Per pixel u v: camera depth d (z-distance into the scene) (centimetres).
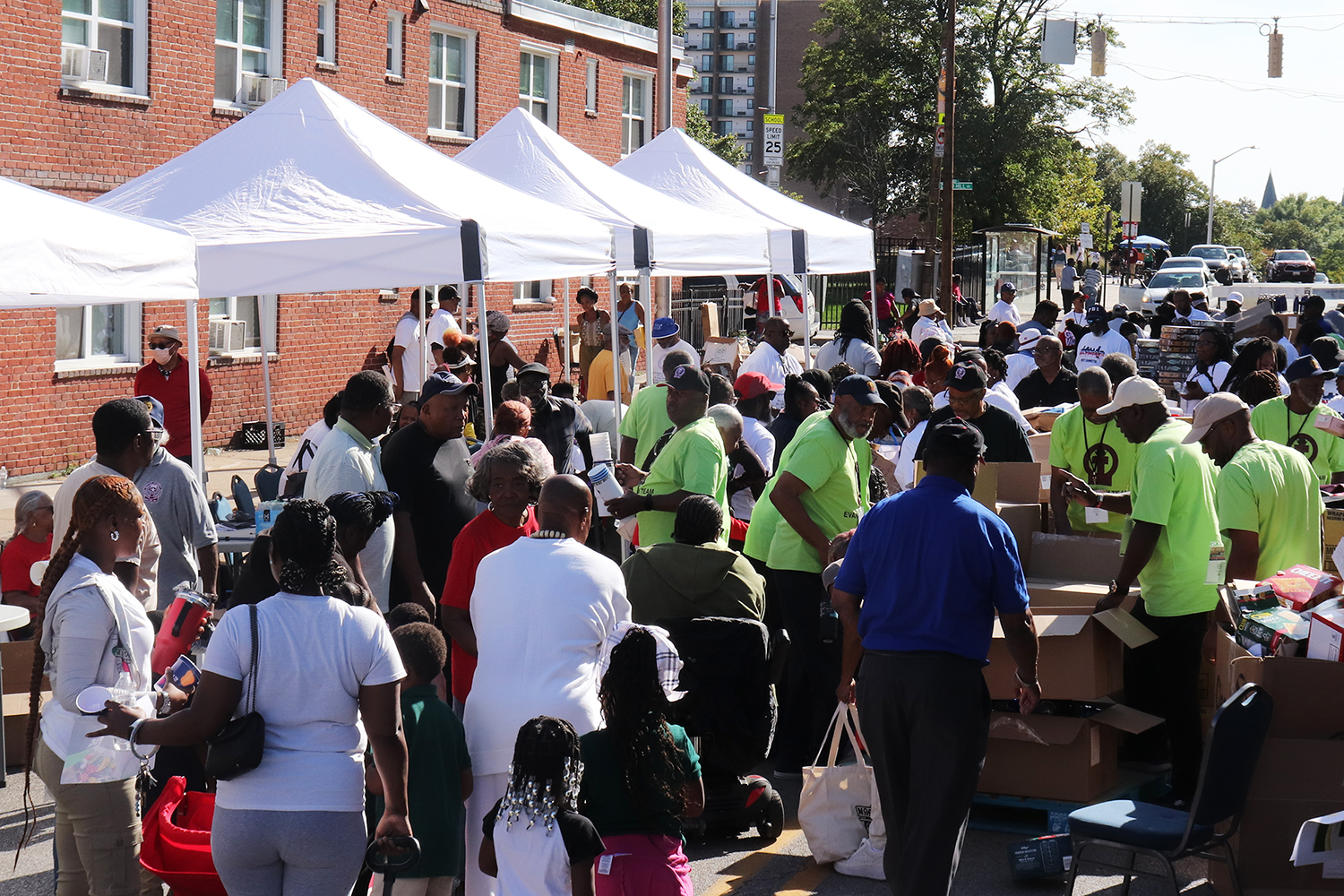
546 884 364
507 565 442
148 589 532
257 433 1670
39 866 536
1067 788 568
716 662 559
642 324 1745
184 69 1577
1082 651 569
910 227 5197
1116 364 890
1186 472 571
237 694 354
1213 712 631
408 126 2011
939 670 450
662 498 661
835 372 1070
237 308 1705
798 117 5369
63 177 1427
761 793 576
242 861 356
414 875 416
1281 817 473
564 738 368
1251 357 1074
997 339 1370
